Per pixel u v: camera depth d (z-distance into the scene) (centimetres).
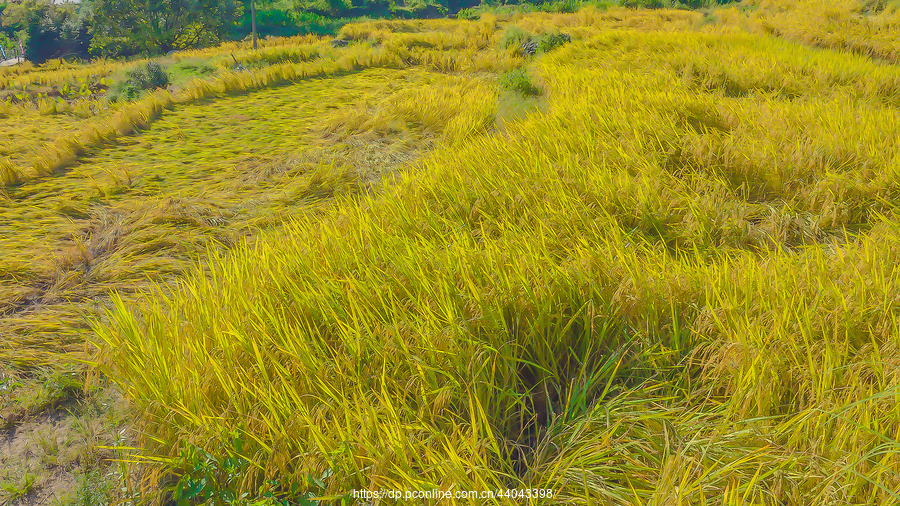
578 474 233
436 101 953
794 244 408
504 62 1473
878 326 266
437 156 646
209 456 241
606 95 757
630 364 300
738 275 317
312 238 427
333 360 281
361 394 246
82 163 747
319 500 226
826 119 590
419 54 1617
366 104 1034
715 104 678
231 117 997
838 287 294
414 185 520
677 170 511
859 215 424
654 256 355
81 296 423
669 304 305
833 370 241
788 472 211
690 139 541
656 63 1033
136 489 254
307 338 305
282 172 699
